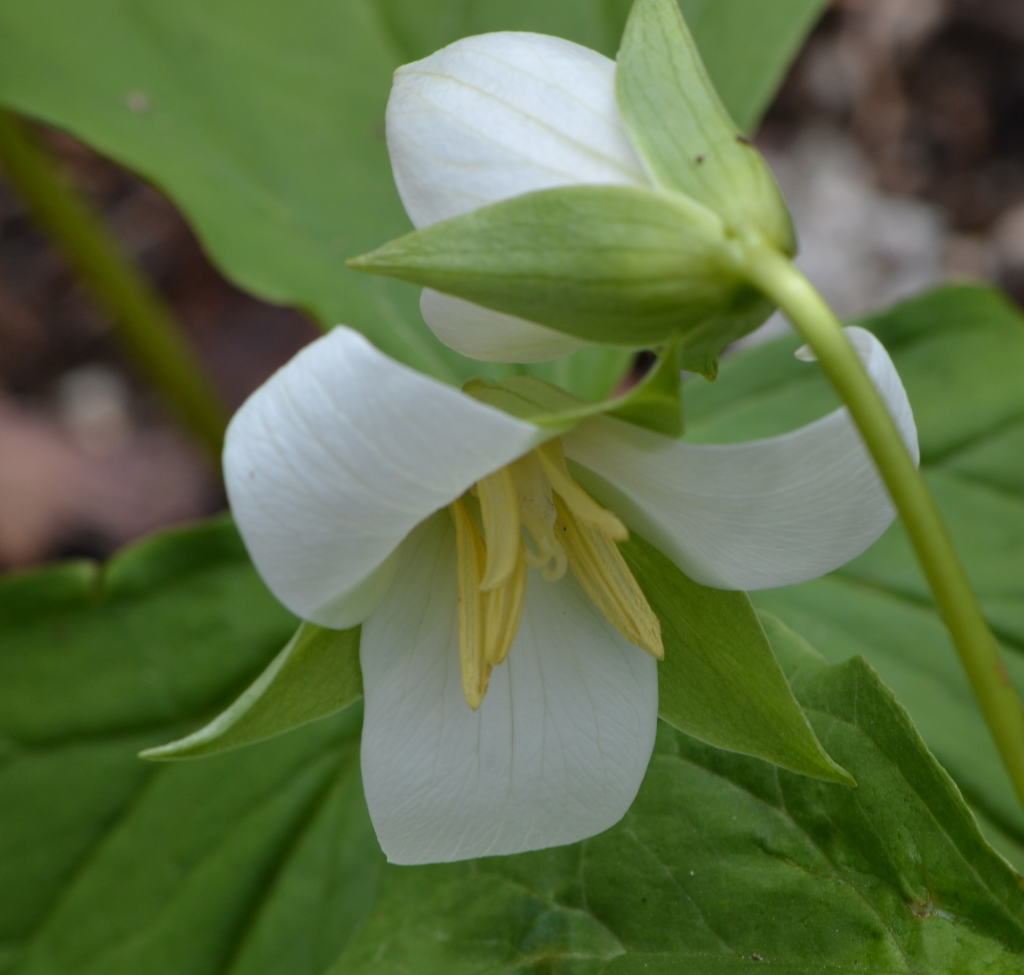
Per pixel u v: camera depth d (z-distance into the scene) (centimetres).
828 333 30
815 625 40
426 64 32
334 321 42
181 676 41
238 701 31
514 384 32
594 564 32
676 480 31
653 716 33
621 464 32
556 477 32
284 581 30
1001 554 41
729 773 35
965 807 33
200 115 43
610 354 41
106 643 41
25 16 43
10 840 40
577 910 34
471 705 32
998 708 30
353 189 43
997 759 39
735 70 42
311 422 29
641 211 30
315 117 43
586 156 31
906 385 43
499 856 35
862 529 31
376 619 32
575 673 33
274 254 42
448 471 30
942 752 39
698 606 33
